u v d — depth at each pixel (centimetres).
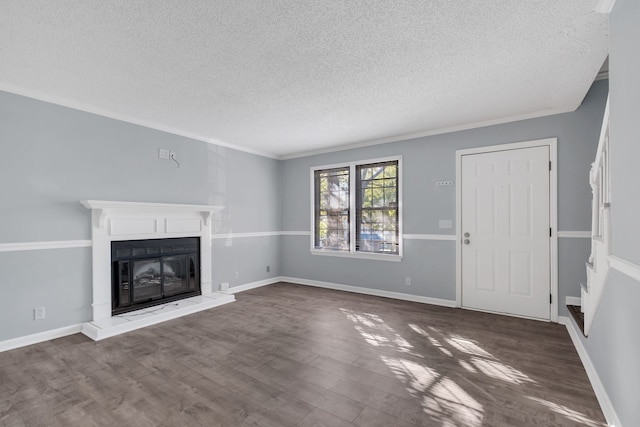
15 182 292
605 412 185
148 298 389
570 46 223
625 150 160
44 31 203
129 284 370
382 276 477
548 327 336
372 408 196
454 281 416
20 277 295
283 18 192
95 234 341
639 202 143
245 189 527
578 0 175
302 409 195
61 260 320
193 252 443
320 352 278
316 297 470
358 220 505
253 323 355
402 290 458
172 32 206
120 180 368
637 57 143
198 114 366
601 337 205
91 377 235
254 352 279
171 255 414
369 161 488
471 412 191
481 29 204
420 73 265
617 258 168
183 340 307
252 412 192
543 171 359
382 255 473
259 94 308
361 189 503
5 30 201
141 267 385
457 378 232
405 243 454
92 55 235
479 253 398
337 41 218
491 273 390
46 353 277
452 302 416
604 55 236
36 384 225
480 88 295
